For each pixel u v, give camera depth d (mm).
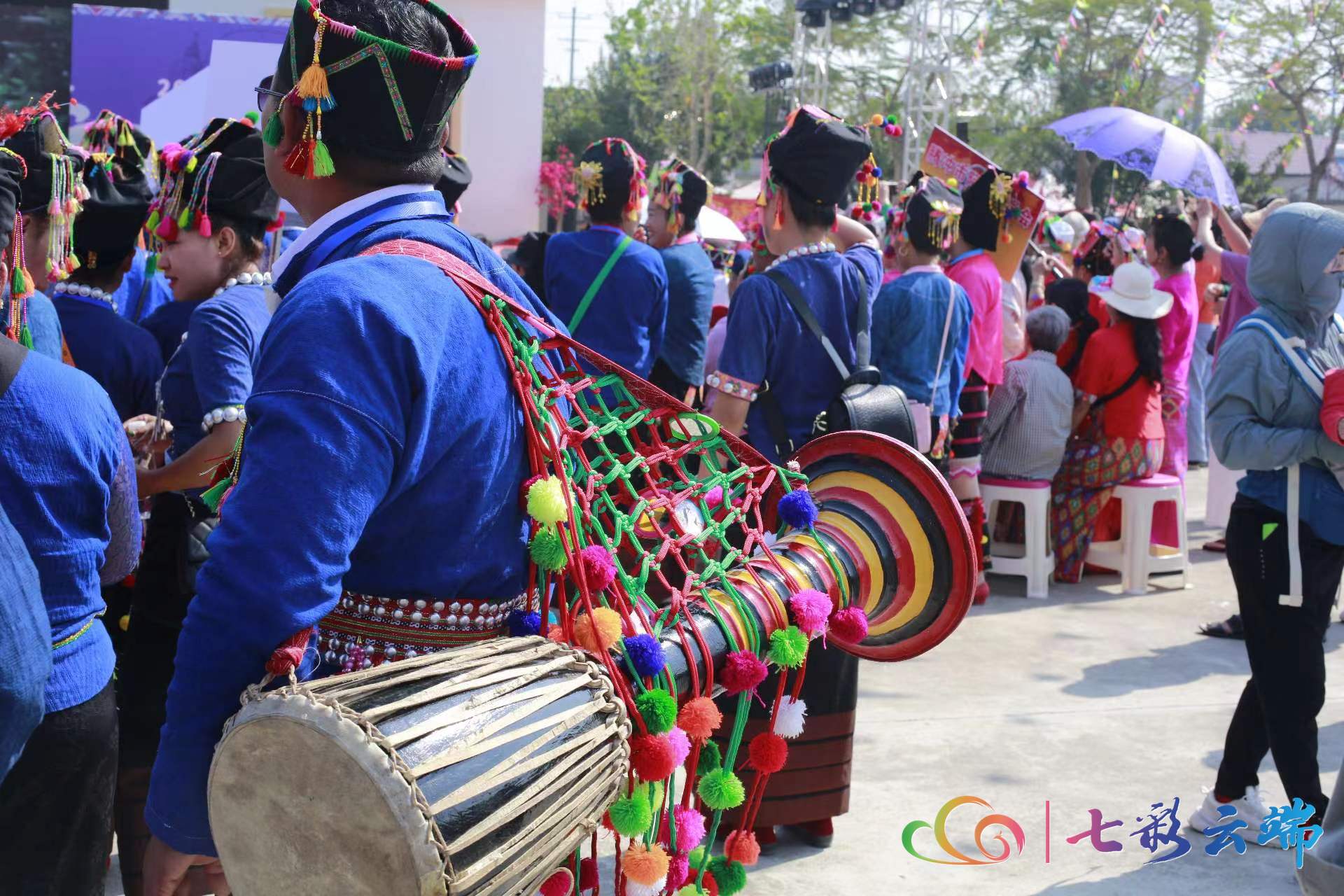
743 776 2924
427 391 1247
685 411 1681
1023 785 3602
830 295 3109
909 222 4555
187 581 2412
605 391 2111
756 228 4730
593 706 1294
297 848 1129
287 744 1110
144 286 4473
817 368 3084
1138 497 5758
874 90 35906
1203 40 26656
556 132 39500
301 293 1252
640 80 37500
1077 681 4527
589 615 1382
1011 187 5285
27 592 1580
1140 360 5641
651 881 1404
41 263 2424
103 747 1896
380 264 1294
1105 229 7480
